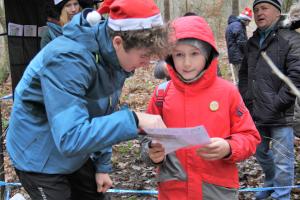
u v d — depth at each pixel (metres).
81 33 2.02
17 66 4.73
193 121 2.58
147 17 1.91
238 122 2.59
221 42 19.14
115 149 6.38
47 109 1.97
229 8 20.95
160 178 2.65
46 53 2.03
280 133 4.12
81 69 1.97
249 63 4.38
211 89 2.58
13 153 2.34
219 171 2.55
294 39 3.98
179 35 2.46
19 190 5.07
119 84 2.25
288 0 8.07
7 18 4.60
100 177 2.75
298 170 5.19
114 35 1.97
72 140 1.88
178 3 22.95
